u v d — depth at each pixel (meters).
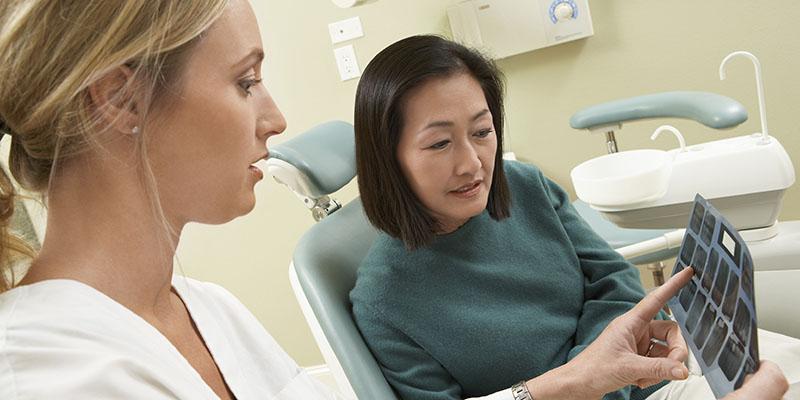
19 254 0.58
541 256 1.22
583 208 1.80
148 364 0.53
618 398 1.10
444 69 1.05
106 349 0.52
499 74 1.15
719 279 0.74
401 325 1.11
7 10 0.50
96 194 0.54
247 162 0.58
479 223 1.18
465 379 1.13
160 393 0.52
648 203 1.27
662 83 2.12
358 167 1.13
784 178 1.17
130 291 0.58
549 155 2.24
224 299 0.77
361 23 2.20
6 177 0.56
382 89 1.06
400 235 1.13
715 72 2.08
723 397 0.67
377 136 1.08
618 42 2.10
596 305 1.19
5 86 0.50
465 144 1.05
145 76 0.52
